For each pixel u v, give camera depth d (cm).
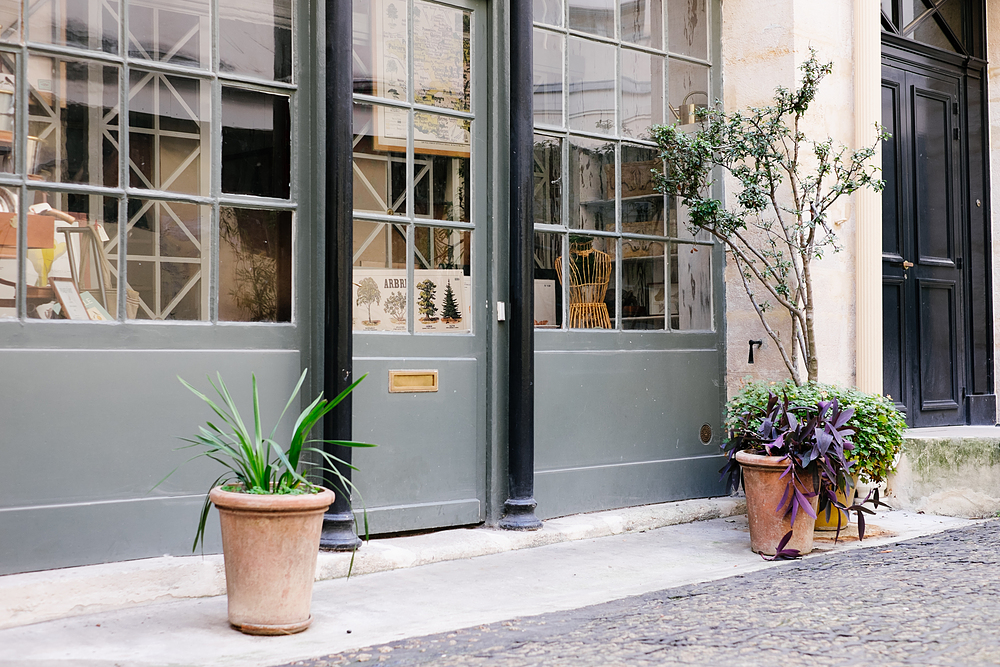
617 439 525
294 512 319
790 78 551
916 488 586
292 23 422
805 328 514
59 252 367
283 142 420
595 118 526
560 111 510
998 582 387
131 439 372
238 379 399
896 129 648
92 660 294
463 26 477
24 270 359
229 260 405
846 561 438
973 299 698
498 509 475
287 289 419
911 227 655
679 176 518
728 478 498
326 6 414
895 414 496
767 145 519
